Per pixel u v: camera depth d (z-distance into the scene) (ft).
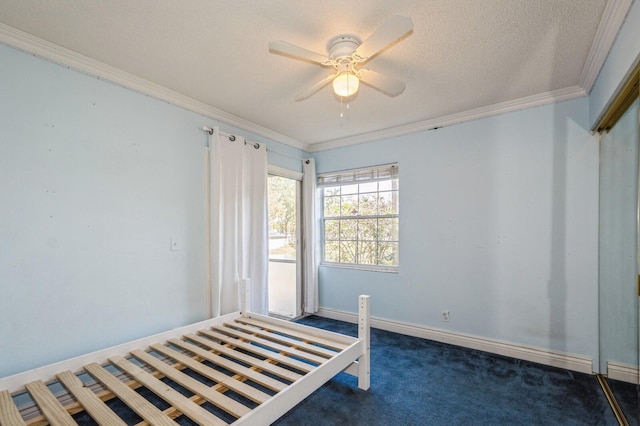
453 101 9.05
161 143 8.41
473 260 9.87
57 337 6.47
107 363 6.45
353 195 12.93
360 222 12.69
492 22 5.52
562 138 8.50
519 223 9.12
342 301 12.85
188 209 8.98
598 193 8.00
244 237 10.44
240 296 9.43
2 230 5.84
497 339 9.39
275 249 14.71
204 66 7.16
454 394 7.03
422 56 6.65
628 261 6.37
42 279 6.30
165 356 7.10
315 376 5.70
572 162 8.36
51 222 6.45
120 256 7.50
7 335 5.86
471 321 9.86
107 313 7.23
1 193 5.84
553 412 6.34
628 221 6.34
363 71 6.17
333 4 5.12
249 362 6.34
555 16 5.34
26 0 5.02
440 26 5.64
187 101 8.89
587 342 8.10
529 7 5.13
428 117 10.36
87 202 6.98
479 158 9.81
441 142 10.53
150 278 8.05
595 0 4.94
